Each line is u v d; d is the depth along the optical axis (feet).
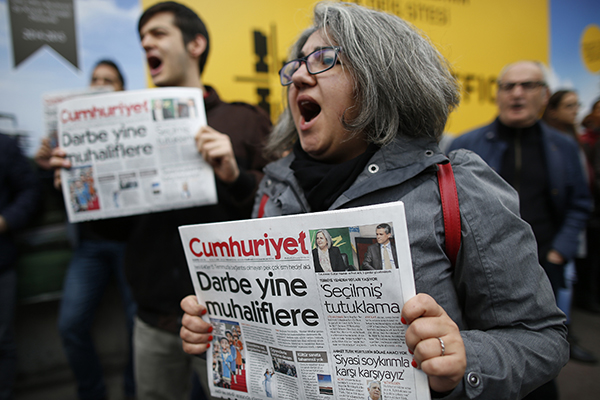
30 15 6.41
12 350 6.31
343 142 2.59
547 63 10.61
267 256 2.22
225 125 4.52
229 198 4.35
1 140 6.17
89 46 6.73
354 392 2.07
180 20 4.51
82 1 6.67
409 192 2.30
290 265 2.15
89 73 6.77
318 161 2.82
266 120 4.88
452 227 2.20
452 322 1.90
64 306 6.48
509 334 2.18
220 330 2.59
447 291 2.23
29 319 7.27
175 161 3.96
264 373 2.40
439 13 9.04
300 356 2.20
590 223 10.24
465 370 1.95
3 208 6.15
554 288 5.72
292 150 3.20
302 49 2.74
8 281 6.25
